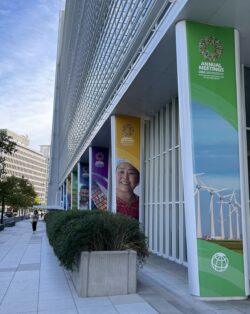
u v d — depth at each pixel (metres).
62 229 10.53
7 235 28.61
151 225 17.91
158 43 10.33
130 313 6.89
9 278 10.42
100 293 8.27
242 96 11.16
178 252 14.44
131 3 13.87
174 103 15.31
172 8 9.27
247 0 8.12
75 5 29.09
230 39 9.04
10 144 31.48
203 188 8.48
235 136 8.75
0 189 35.66
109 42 18.03
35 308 7.28
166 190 15.96
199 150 8.57
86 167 39.00
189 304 7.65
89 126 26.16
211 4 8.27
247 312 7.08
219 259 8.27
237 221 8.51
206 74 8.79
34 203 102.38
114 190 17.95
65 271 11.57
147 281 10.04
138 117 18.69
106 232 8.82
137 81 13.41
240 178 8.66
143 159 18.55
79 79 30.17
